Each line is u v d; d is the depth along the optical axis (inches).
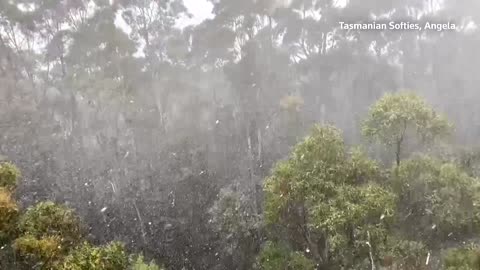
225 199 858.1
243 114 1235.9
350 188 530.0
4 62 1243.2
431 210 543.5
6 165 599.2
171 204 964.0
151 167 1115.3
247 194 898.1
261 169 1029.8
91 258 496.4
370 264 530.6
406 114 530.3
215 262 830.5
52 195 948.0
